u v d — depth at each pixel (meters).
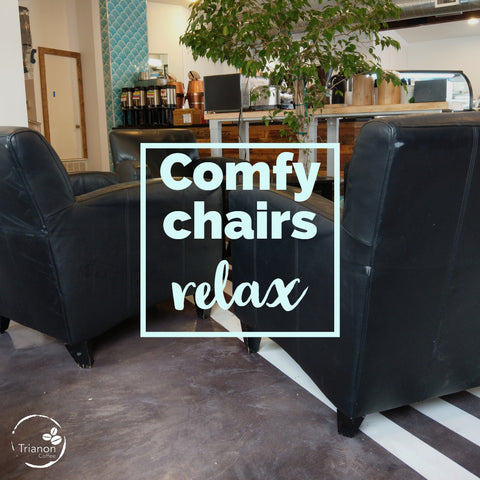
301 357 1.67
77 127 8.23
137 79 7.66
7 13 3.34
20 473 1.36
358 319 1.34
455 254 1.35
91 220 1.90
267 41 2.64
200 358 2.06
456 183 1.25
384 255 1.28
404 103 3.25
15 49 3.40
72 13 8.05
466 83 3.92
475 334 1.51
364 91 3.28
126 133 3.34
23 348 2.19
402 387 1.46
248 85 3.93
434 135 1.17
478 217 1.32
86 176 2.94
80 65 8.17
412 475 1.33
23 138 1.67
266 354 2.10
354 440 1.49
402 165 1.18
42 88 7.71
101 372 1.94
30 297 1.97
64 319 1.88
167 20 9.55
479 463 1.38
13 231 1.87
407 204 1.23
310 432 1.54
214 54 2.69
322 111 3.31
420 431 1.53
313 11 2.51
